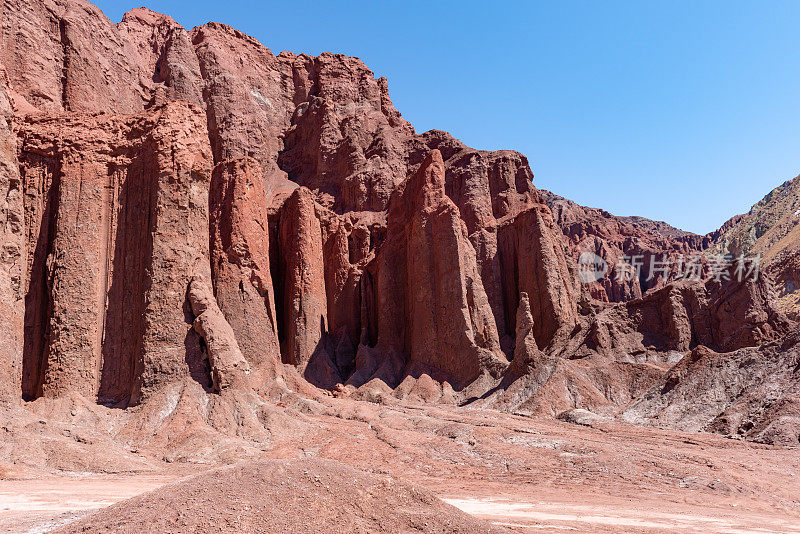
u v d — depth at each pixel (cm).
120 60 8262
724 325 6425
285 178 10662
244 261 6275
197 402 4047
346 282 8250
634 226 17625
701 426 4634
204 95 10700
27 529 1819
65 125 4544
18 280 3881
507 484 3241
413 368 6750
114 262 4359
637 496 2912
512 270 7975
